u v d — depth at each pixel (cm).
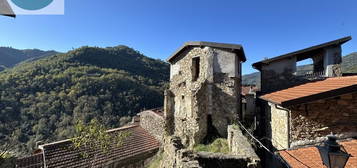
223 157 541
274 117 688
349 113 493
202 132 893
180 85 1059
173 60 1150
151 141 1151
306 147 495
